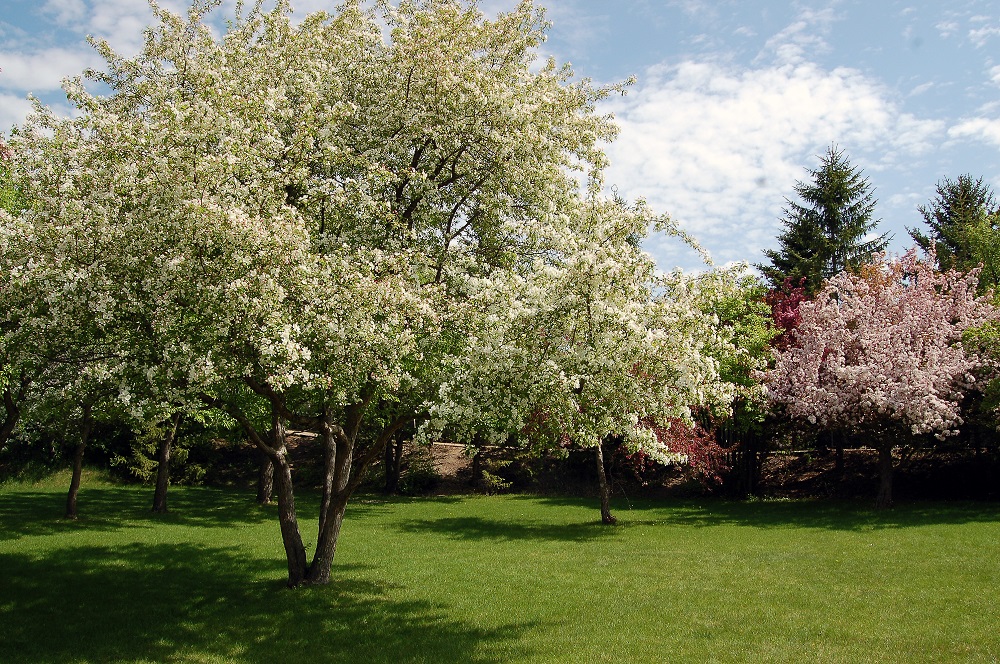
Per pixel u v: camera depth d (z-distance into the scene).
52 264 8.98
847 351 24.19
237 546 17.14
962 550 15.48
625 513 24.89
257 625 10.73
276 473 13.10
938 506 22.78
